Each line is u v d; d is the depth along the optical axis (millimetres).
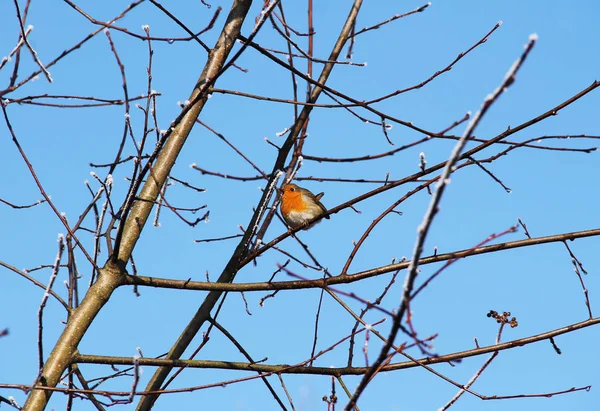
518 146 10203
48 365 8297
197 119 10789
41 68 8008
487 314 9305
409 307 5645
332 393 8930
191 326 10445
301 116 11883
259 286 9633
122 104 8766
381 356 5805
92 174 8609
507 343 9227
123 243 9289
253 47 10211
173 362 8961
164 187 9797
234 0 10766
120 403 7648
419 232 5102
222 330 10141
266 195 10969
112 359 8688
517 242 10008
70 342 8492
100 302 8828
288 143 11695
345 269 9789
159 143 8359
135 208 9578
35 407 7949
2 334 6016
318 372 9258
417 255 5191
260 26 8414
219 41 10391
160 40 8789
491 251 10008
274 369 9398
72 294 8898
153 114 8734
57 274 7512
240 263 10602
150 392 7887
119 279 9008
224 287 9531
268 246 10320
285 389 9016
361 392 5965
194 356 9711
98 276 8961
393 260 10000
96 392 7742
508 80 4695
